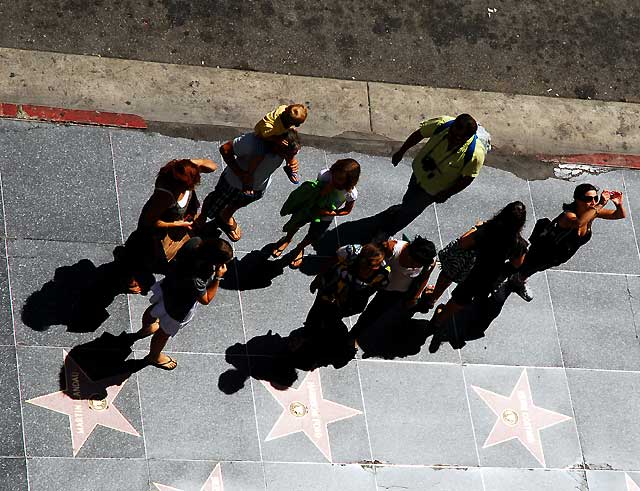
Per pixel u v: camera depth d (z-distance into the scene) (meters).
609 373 10.34
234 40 11.66
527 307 10.52
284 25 11.96
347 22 12.21
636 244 11.32
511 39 12.73
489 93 12.19
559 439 9.78
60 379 8.77
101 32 11.23
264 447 8.96
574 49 12.89
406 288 8.97
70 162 10.04
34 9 11.13
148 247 8.90
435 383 9.77
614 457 9.84
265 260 9.98
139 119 10.62
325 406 9.33
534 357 10.23
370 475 9.09
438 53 12.35
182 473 8.65
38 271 9.27
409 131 11.52
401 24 12.41
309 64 11.77
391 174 11.02
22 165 9.84
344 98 11.56
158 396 8.94
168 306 8.22
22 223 9.49
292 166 9.14
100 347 9.01
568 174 11.68
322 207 9.26
